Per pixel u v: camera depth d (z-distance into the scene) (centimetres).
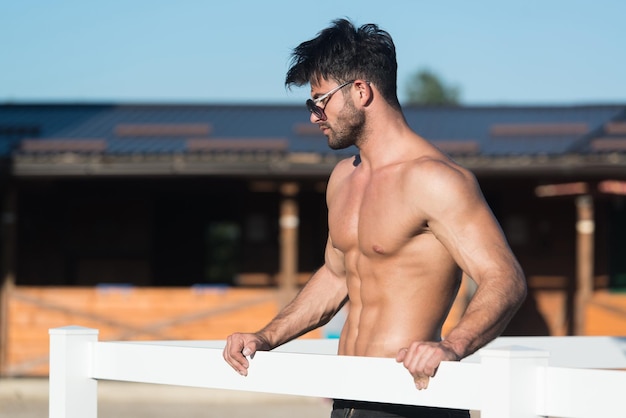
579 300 1451
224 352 294
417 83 7125
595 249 1630
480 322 267
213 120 1745
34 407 1247
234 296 1455
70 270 1714
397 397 258
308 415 1182
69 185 1631
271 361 285
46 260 1708
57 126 1711
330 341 417
